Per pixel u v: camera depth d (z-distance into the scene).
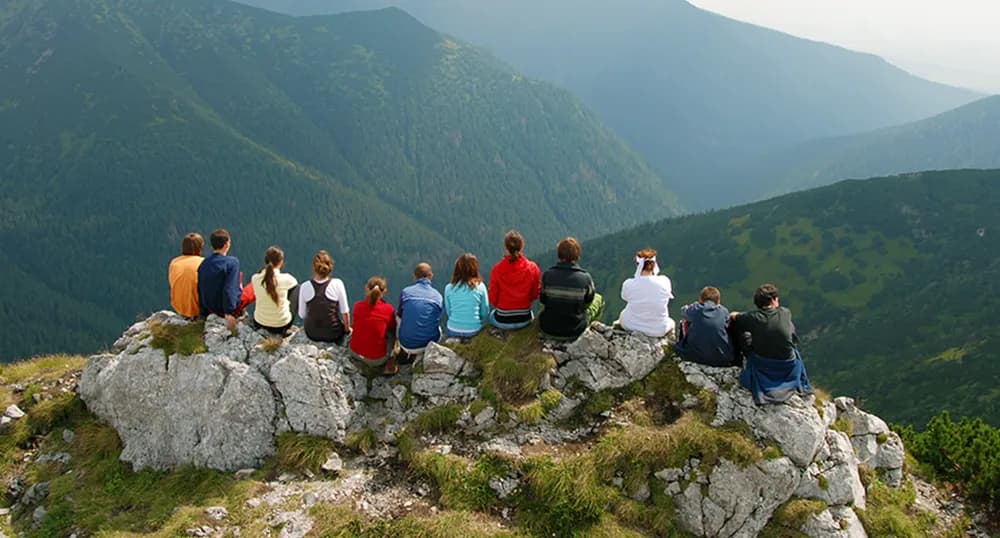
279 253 13.15
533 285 13.02
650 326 12.55
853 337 167.38
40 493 11.49
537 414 11.39
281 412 11.73
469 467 10.48
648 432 10.74
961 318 154.38
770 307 11.55
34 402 13.52
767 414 10.89
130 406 12.41
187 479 11.07
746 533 10.16
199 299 13.10
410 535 9.41
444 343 13.13
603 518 9.84
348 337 13.66
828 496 10.77
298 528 9.55
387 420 11.98
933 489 13.41
